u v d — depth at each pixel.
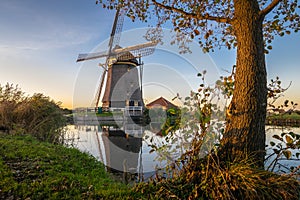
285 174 2.25
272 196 2.12
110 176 3.75
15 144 5.34
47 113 8.05
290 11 3.46
